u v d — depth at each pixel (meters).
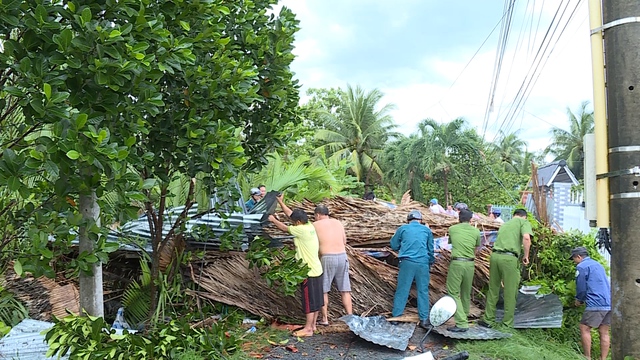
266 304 6.50
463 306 6.47
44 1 2.89
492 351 5.63
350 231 7.33
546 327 6.57
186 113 4.41
